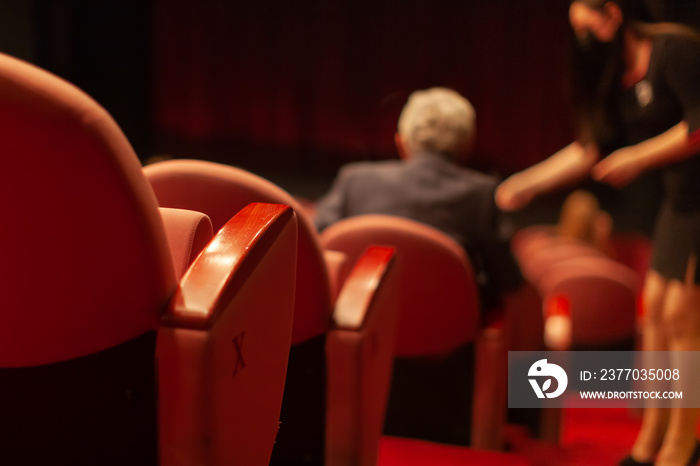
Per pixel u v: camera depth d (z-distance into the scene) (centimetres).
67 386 66
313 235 97
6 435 68
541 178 223
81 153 53
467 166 796
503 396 186
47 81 52
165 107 793
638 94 177
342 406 111
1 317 60
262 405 79
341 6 797
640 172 166
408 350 179
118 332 63
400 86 804
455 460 168
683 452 166
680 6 525
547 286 263
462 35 797
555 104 791
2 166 53
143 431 67
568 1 777
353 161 816
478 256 193
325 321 107
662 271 172
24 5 655
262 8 794
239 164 812
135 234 58
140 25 770
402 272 163
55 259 57
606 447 196
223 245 70
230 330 67
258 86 805
